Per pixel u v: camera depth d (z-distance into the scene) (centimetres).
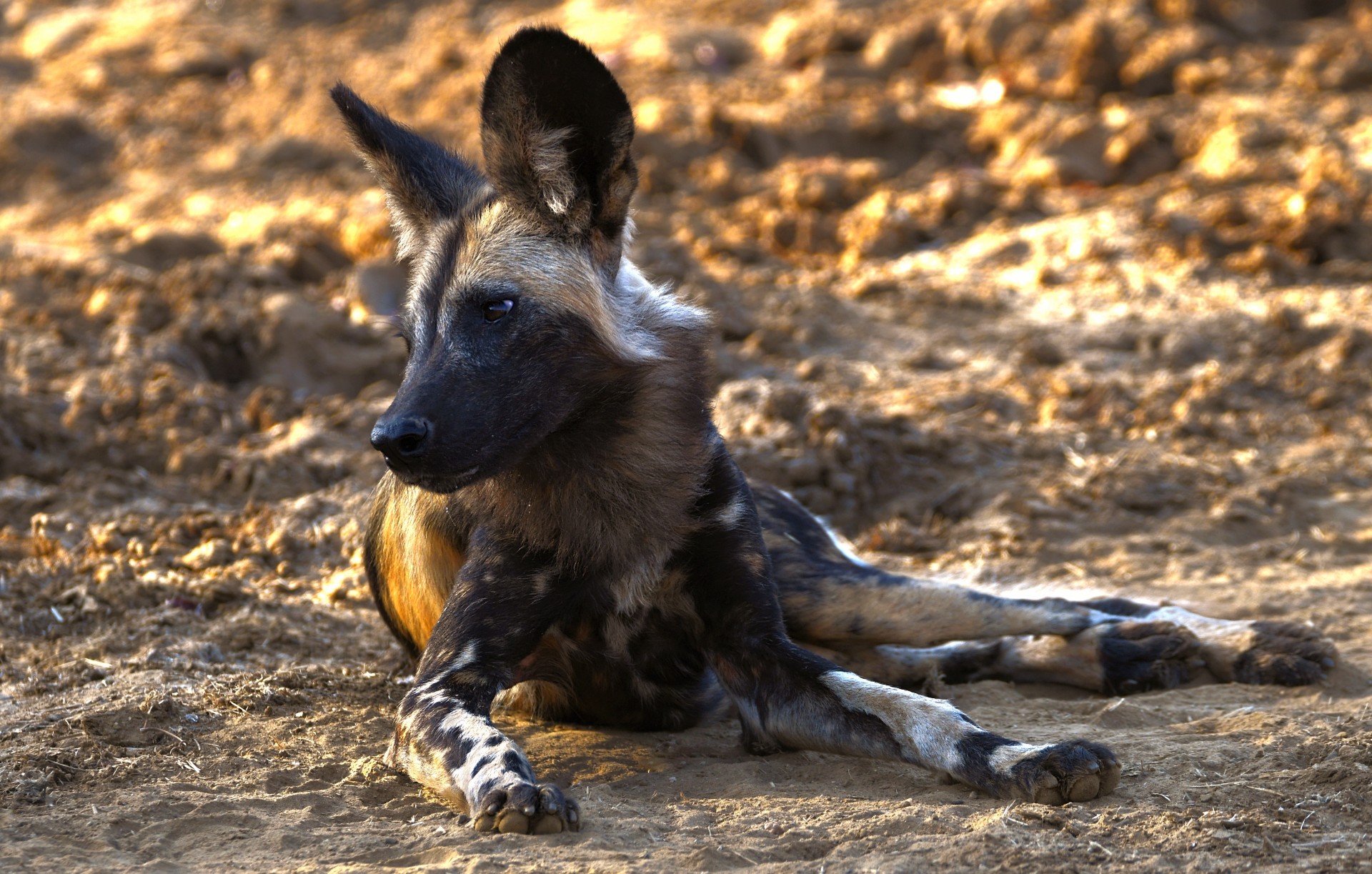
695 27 3372
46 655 984
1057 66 2848
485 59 3356
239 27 3922
